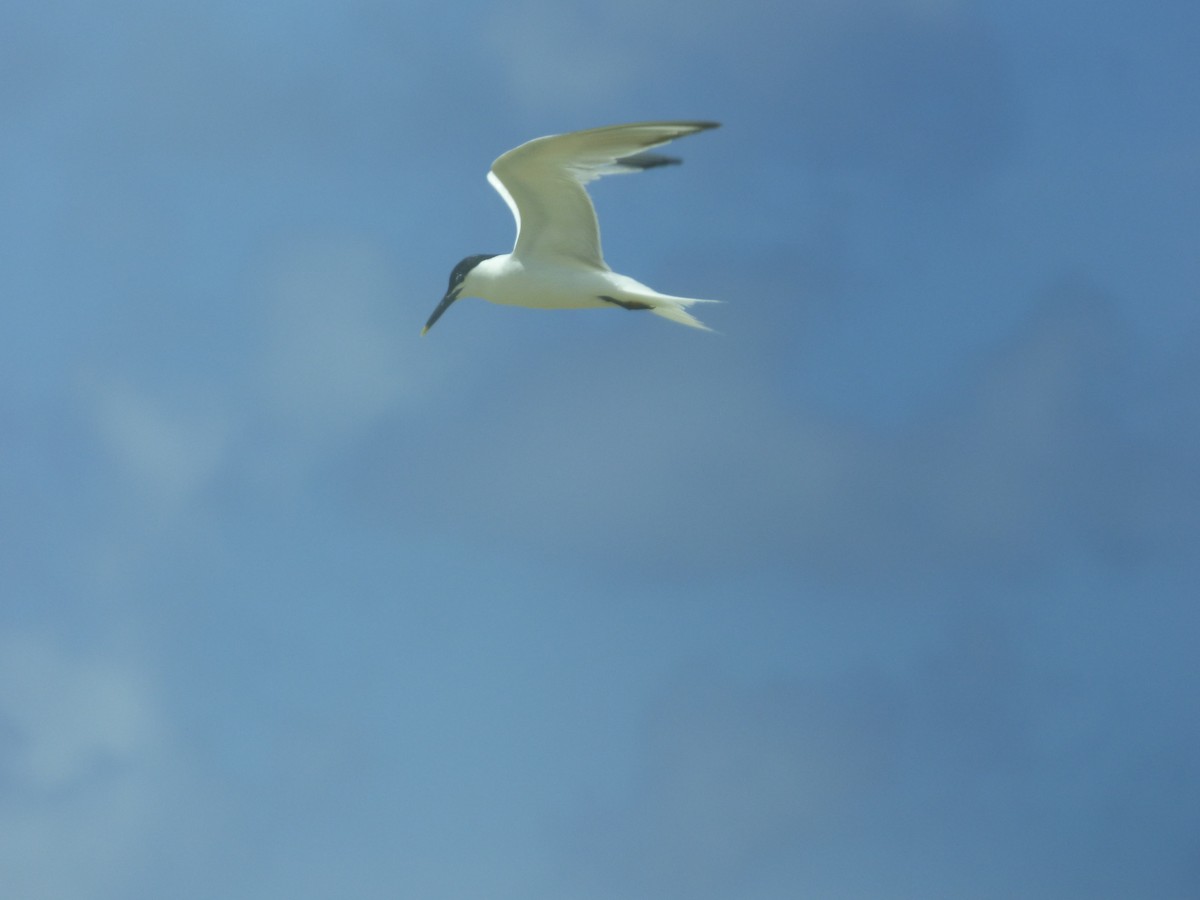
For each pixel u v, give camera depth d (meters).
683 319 18.25
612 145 17.20
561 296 18.23
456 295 18.83
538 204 18.02
